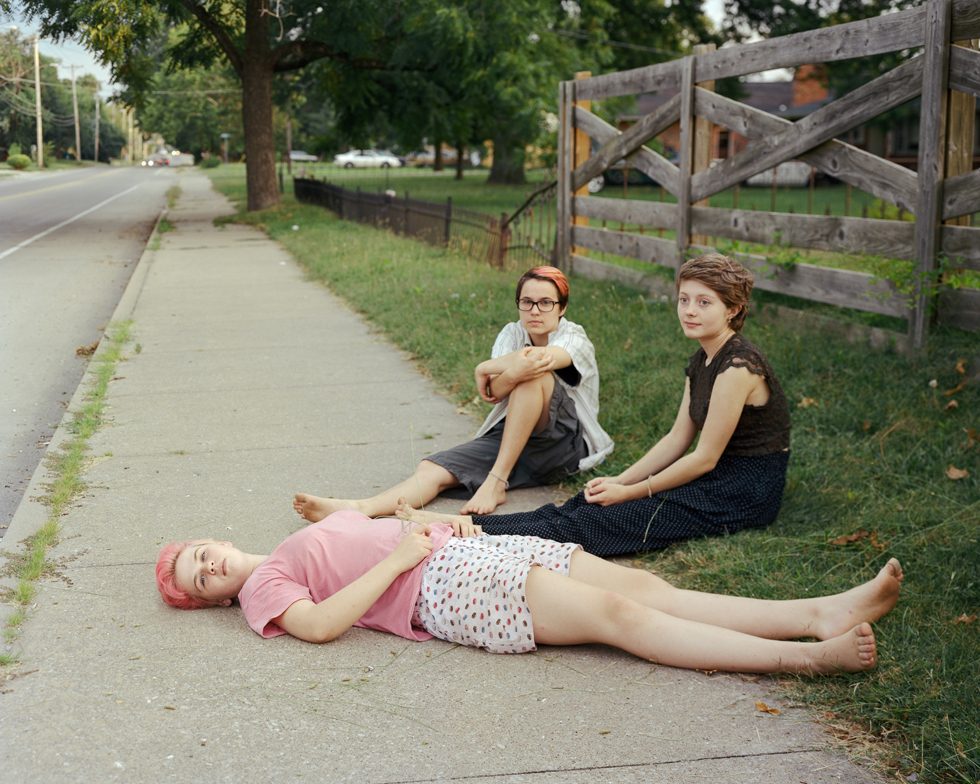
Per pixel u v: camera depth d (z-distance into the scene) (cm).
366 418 616
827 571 367
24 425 645
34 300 1202
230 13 2470
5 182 5247
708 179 840
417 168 7831
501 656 325
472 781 257
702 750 269
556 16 2864
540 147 2717
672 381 621
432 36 2309
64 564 399
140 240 1995
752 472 403
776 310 760
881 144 3962
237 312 1041
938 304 606
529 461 475
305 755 269
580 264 1103
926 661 296
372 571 332
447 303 966
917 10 600
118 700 297
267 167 2555
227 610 360
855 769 258
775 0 4062
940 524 397
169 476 508
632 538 393
